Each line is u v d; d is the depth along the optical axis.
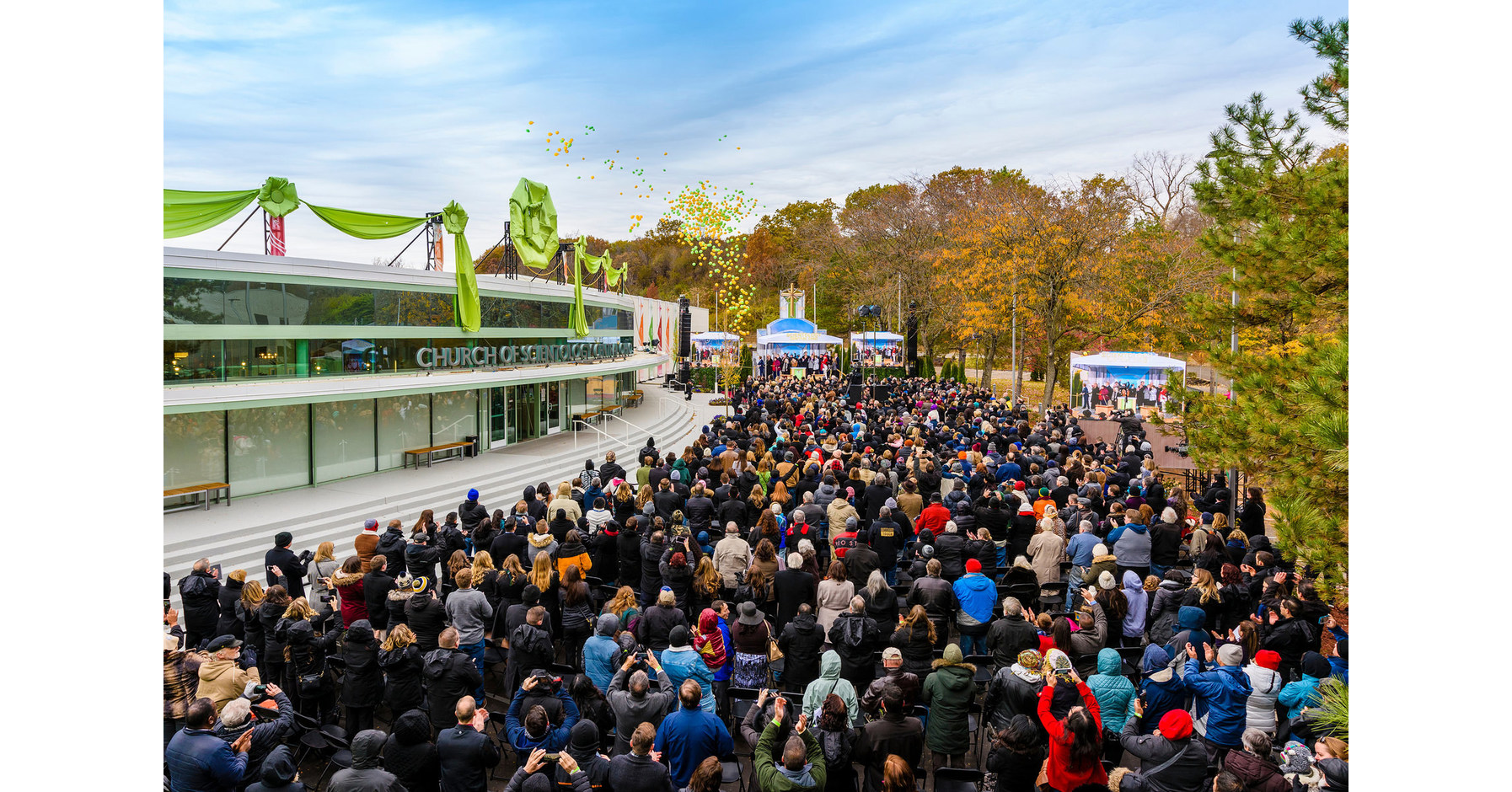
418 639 9.05
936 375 63.44
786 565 10.19
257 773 6.73
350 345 23.67
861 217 73.12
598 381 39.28
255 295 20.92
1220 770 6.39
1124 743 6.78
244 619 9.77
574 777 6.05
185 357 19.42
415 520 20.47
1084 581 10.61
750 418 26.77
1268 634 9.25
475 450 28.58
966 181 69.94
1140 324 34.16
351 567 10.13
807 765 6.17
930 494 16.03
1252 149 11.66
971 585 9.91
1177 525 12.49
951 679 7.57
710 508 13.48
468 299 27.83
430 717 8.16
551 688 7.11
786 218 98.94
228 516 19.06
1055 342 36.09
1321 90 10.47
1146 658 8.05
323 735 8.03
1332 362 8.18
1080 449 22.22
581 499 14.95
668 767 6.79
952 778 7.27
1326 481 8.92
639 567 11.73
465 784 6.55
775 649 9.04
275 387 20.48
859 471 15.55
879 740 6.80
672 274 101.94
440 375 26.06
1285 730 7.65
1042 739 6.63
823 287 78.19
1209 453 10.73
